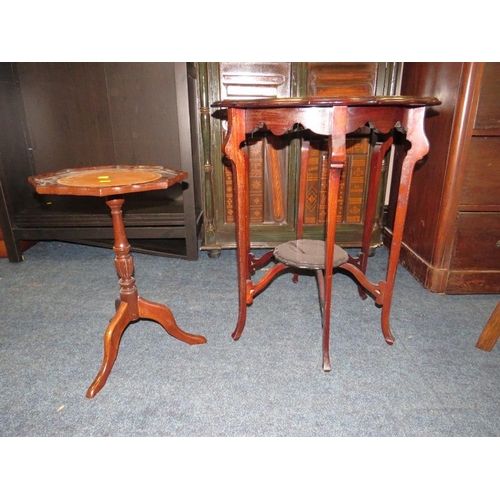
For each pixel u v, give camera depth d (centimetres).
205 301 162
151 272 192
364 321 145
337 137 96
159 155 229
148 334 137
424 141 106
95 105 219
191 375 116
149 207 212
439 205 157
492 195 150
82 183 96
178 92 174
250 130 106
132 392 109
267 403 104
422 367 119
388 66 174
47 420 99
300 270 189
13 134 206
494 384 112
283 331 139
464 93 137
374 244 205
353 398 106
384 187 199
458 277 161
